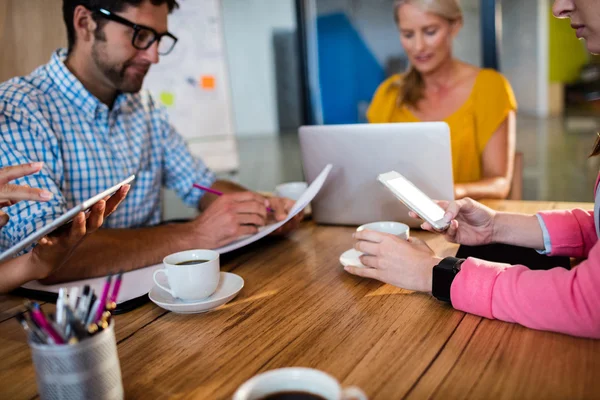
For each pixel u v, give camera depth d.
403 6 2.03
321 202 1.47
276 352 0.78
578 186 4.53
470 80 2.08
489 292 0.83
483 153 2.05
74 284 1.11
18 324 0.92
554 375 0.67
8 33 2.21
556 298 0.76
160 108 1.82
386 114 2.26
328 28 7.13
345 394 0.45
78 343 0.58
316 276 1.09
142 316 0.94
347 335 0.82
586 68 8.59
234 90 8.84
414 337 0.80
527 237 1.08
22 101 1.34
